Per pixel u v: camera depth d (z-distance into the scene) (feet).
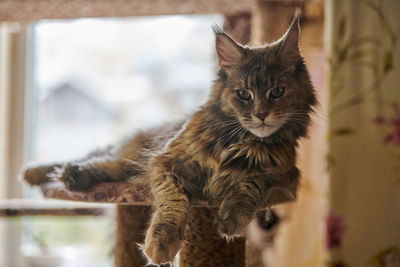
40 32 14.12
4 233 13.24
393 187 5.71
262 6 9.35
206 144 5.74
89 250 14.10
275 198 5.94
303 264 10.44
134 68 14.42
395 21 5.80
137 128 8.02
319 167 10.09
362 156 5.78
